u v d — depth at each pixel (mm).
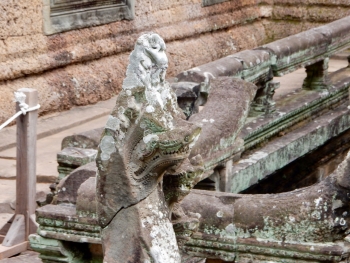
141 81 4770
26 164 8477
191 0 17922
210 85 8281
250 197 5645
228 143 7809
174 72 17188
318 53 12188
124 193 4871
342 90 13164
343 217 5363
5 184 10242
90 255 6184
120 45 15477
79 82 14273
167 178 5062
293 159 10969
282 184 11656
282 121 10984
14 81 13234
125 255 4895
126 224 4902
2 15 12945
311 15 20203
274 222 5480
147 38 4812
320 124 11922
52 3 13844
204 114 7875
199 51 18016
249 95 8188
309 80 12742
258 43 20234
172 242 5008
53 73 13992
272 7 20594
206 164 7410
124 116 4777
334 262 5355
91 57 14758
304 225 5406
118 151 4812
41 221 6004
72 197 6109
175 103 4977
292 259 5434
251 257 5539
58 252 6027
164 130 4754
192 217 5422
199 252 5652
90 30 14820
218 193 5770
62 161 7793
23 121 8445
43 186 9906
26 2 13336
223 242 5566
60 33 14125
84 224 5891
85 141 8164
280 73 10930
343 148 13234
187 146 4766
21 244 8445
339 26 12945
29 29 13430
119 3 15555
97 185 4941
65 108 13875
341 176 5375
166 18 17078
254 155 10031
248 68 10148
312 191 5465
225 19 19078
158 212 4969
